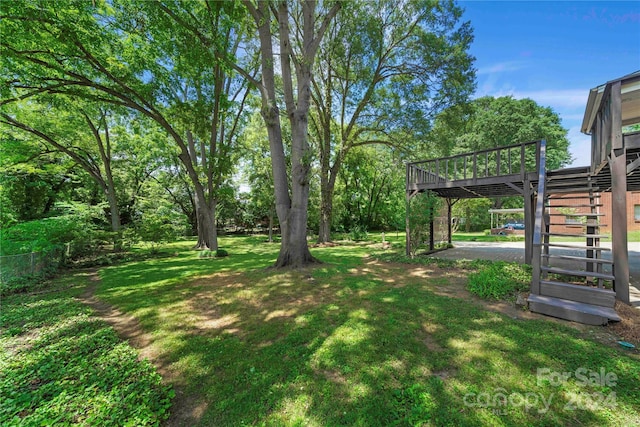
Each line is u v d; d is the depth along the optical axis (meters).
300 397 2.17
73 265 9.49
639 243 11.85
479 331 3.16
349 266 7.57
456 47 11.57
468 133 24.41
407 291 4.87
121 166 17.89
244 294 5.14
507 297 4.32
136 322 4.05
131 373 2.61
